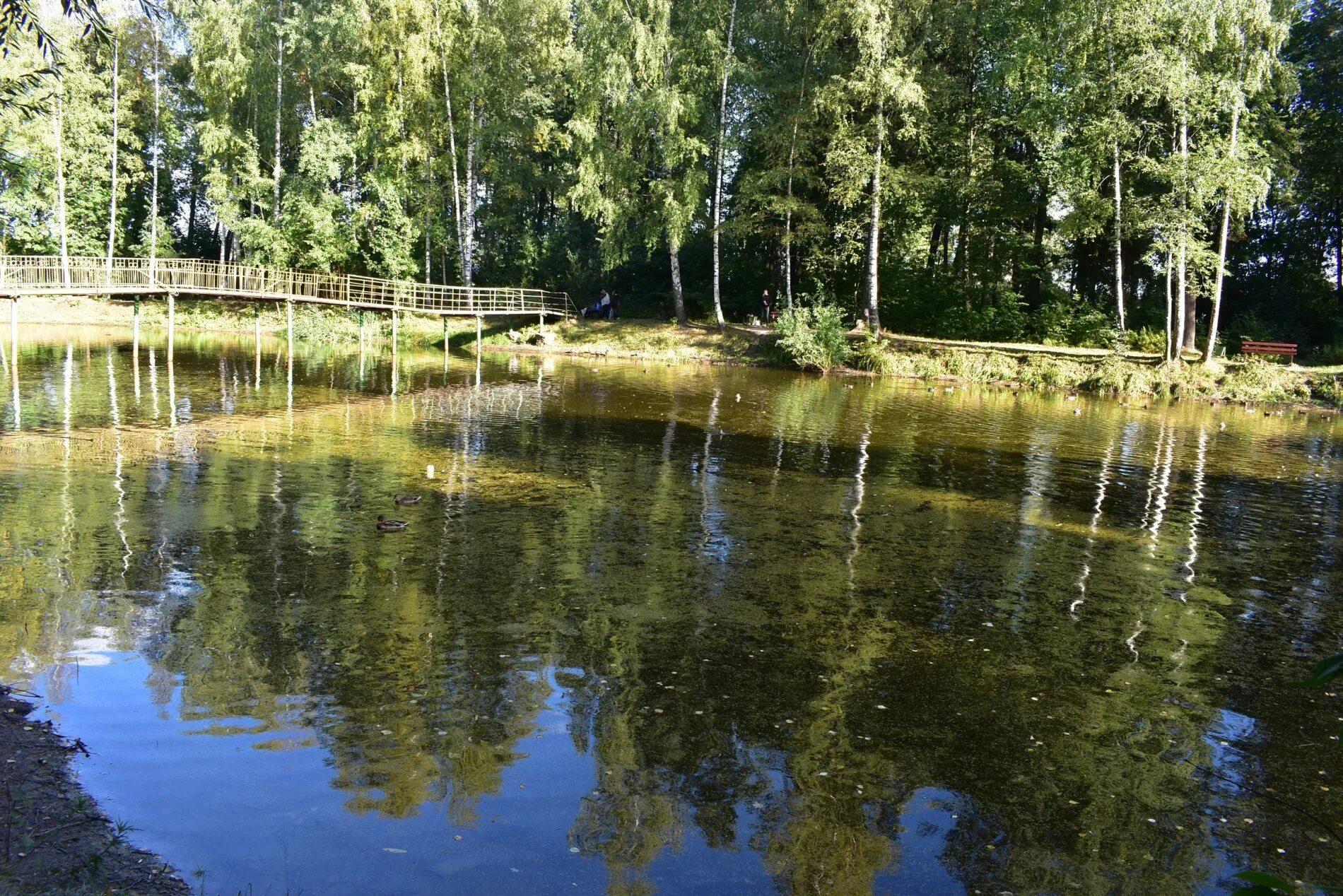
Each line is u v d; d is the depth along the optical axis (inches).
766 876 195.2
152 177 1962.4
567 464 642.2
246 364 1213.7
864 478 631.8
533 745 246.1
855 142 1370.6
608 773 233.9
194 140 2028.8
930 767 245.3
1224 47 1139.3
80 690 265.0
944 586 404.2
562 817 213.2
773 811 220.7
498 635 323.9
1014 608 378.9
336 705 263.6
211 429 722.2
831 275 1681.8
